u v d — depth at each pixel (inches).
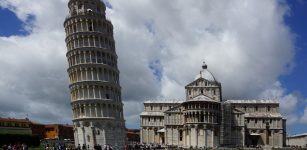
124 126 4938.5
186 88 7057.1
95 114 4495.6
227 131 6624.0
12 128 5600.4
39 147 4613.7
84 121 4458.7
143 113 7795.3
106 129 4493.1
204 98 6318.9
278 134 7111.2
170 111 6889.8
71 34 4768.7
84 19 4773.6
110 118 4539.9
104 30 4906.5
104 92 4618.6
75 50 4685.0
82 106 4522.6
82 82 4552.2
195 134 6166.3
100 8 5012.3
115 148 4261.8
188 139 6245.1
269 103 7347.4
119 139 4702.3
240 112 6786.4
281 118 7140.8
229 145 6550.2
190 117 6254.9
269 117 7155.5
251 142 7140.8
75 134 4569.4
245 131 7047.2
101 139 4436.5
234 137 6712.6
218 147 5954.7
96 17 4813.0
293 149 5659.5
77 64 4628.4
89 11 4847.4
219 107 6397.6
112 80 4788.4
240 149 5472.4
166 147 5526.6
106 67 4699.8
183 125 6584.6
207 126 6166.3
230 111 6697.8
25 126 6761.8
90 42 4712.1
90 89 4559.5
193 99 6299.2
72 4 4975.4
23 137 4778.5
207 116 6200.8
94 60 4672.7
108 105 4596.5
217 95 6934.1
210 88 6963.6
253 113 7322.8
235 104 7450.8
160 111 7805.1
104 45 4815.5
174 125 6815.9
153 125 7662.4
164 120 7071.9
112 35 5068.9
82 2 4913.9
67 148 4045.3
